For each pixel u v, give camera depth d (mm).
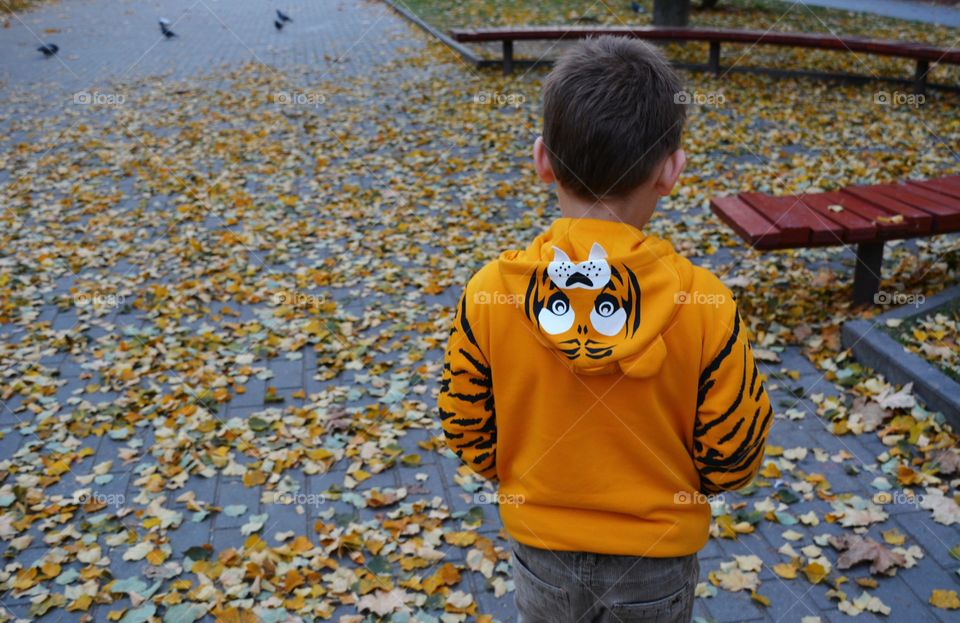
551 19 16094
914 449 3750
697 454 1533
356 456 3908
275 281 5852
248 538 3354
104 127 10289
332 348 4891
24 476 3789
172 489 3707
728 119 9414
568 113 1452
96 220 7184
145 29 17500
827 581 3090
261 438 4047
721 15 16469
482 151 8750
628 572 1535
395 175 8117
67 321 5344
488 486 3682
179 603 3043
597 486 1520
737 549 3277
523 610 1703
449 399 1614
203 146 9320
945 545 3219
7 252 6512
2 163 8891
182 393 4445
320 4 20172
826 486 3580
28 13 19391
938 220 4637
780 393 4266
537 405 1524
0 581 3174
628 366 1422
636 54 1493
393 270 5957
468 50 13188
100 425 4195
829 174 7625
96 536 3412
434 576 3127
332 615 2990
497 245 6406
